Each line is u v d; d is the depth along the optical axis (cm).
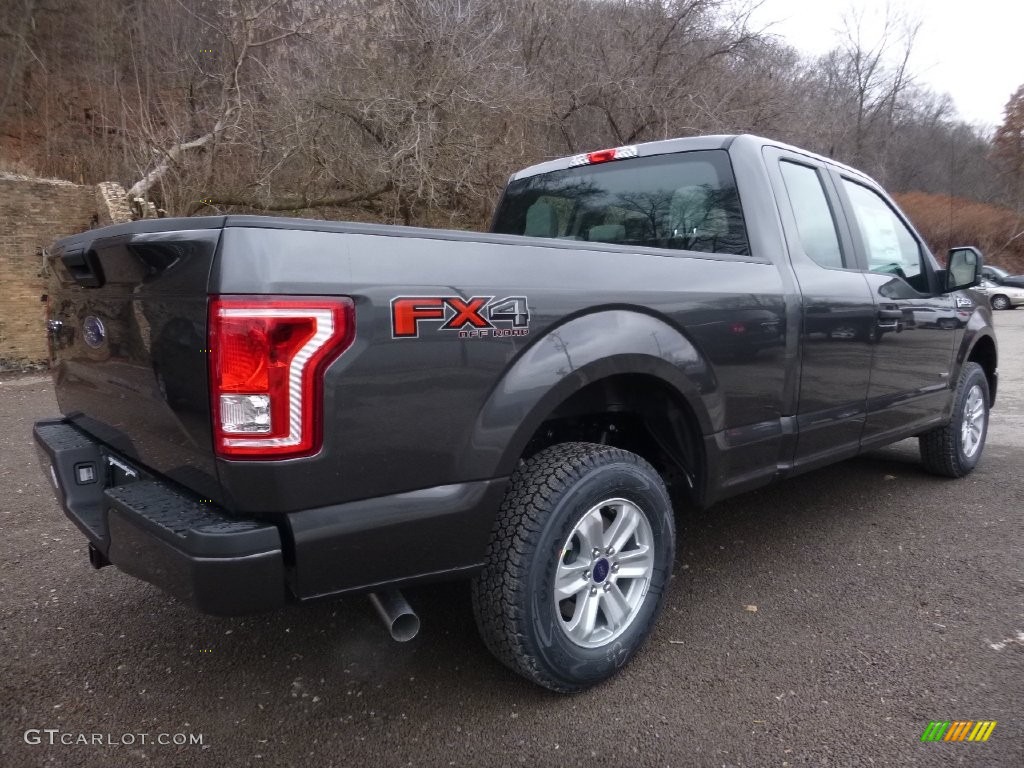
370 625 310
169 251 198
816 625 307
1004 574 355
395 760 225
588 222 398
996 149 4381
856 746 230
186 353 196
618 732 238
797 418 334
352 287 196
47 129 1538
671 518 280
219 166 1333
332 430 195
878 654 284
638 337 259
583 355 241
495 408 223
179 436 208
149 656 285
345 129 1313
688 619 313
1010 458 576
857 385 371
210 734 238
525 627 236
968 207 4016
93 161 1472
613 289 256
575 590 253
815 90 2041
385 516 207
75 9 1652
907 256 452
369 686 265
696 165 354
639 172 377
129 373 228
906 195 3925
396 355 203
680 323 275
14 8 1605
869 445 394
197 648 292
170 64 1502
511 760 225
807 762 223
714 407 289
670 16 1639
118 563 223
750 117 1662
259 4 1326
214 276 185
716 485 299
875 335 378
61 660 282
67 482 266
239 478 190
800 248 345
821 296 339
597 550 258
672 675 271
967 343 486
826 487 497
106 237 225
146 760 225
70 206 1086
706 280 290
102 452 269
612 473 253
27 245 1046
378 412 202
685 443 294
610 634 262
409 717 247
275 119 1280
